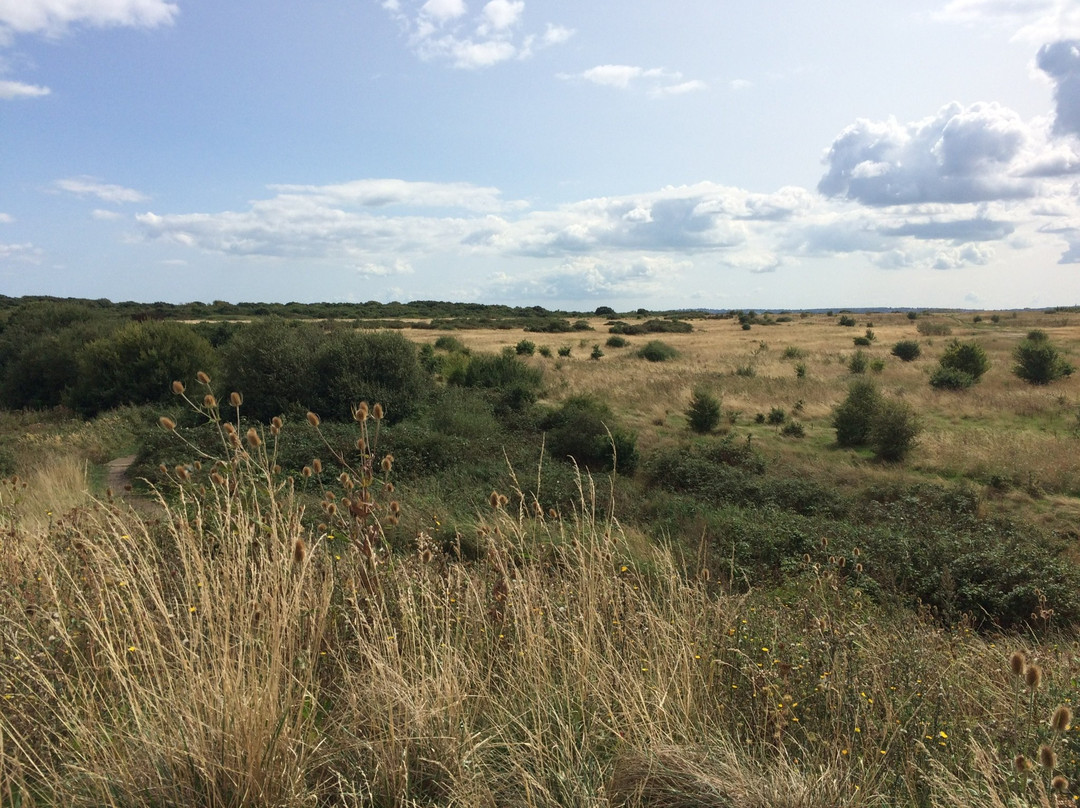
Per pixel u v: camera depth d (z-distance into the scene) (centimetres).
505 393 2259
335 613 321
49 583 279
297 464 1235
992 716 310
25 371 2753
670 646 310
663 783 235
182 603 289
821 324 8656
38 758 223
